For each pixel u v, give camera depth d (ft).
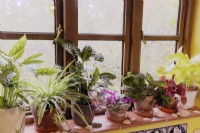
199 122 5.42
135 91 4.75
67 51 4.53
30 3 4.29
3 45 4.14
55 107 3.89
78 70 4.30
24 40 3.60
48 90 3.89
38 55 3.80
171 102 5.09
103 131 4.28
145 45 5.52
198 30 5.75
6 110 3.41
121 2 5.12
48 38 4.48
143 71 5.61
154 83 5.02
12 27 4.19
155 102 5.07
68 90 4.05
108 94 4.63
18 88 3.57
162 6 5.59
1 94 3.55
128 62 5.36
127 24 5.20
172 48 5.90
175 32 5.90
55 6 4.49
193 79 5.17
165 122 4.95
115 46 5.20
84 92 4.33
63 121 4.26
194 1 5.76
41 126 3.99
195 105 5.85
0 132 3.42
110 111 4.62
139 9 5.18
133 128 4.64
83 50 4.38
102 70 4.99
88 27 4.83
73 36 4.58
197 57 5.31
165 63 5.68
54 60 4.63
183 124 5.20
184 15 5.83
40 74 3.71
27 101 3.62
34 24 4.37
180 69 5.17
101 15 4.94
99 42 4.99
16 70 3.53
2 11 4.08
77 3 4.54
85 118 4.28
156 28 5.61
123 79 4.95
